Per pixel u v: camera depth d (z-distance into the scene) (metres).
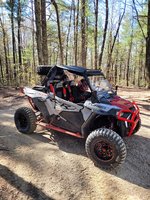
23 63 15.41
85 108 2.97
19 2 12.98
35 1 7.93
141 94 7.64
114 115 2.73
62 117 3.27
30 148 3.23
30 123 3.59
